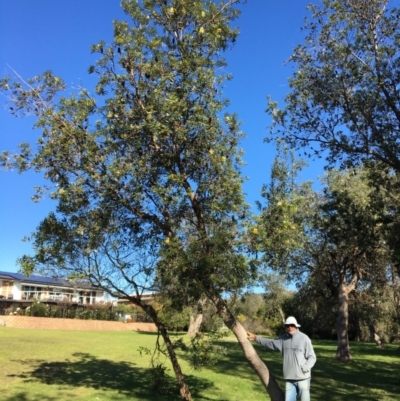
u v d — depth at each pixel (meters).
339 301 24.78
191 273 8.38
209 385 13.32
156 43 9.71
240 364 19.52
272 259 9.49
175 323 11.23
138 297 11.02
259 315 55.84
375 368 20.72
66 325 43.47
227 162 9.23
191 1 9.89
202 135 9.48
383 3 13.42
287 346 8.27
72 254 10.39
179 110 9.11
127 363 18.05
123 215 10.27
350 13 13.52
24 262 10.01
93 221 10.13
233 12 10.23
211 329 10.83
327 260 24.91
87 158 9.53
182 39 10.08
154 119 9.28
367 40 13.58
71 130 9.48
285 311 50.91
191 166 9.71
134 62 9.74
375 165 15.57
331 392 13.60
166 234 9.78
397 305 32.84
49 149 9.29
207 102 9.53
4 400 10.12
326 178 22.88
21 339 26.03
